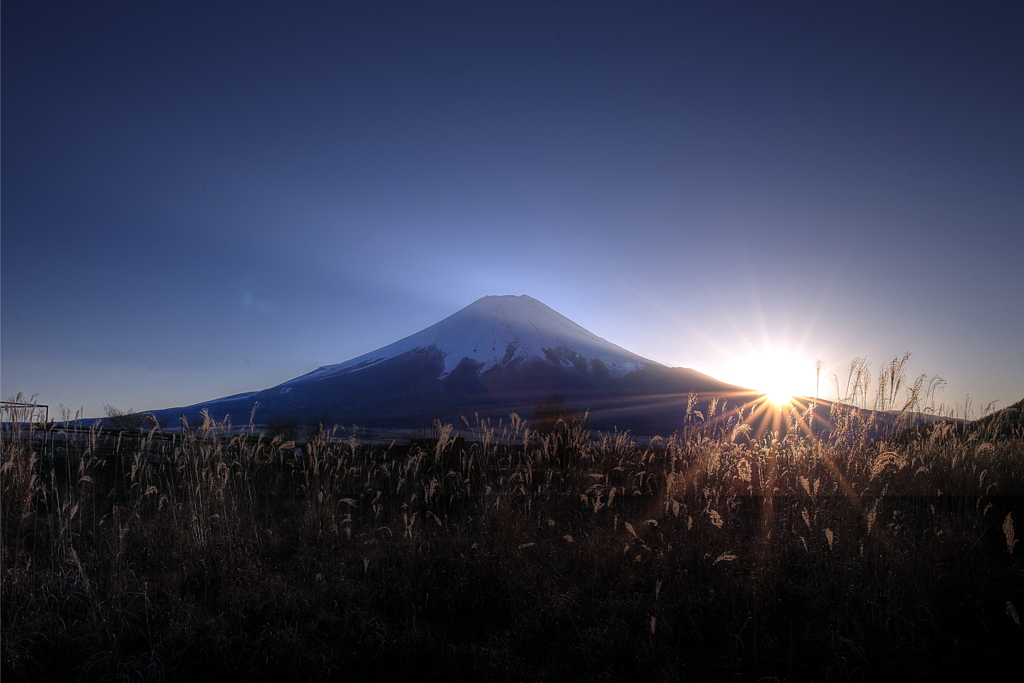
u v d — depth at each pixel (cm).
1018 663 306
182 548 464
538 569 409
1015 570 394
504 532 452
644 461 636
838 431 540
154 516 558
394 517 529
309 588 409
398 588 400
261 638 332
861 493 470
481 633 360
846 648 313
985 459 622
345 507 632
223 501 535
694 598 374
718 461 533
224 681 308
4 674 309
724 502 501
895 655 312
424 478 633
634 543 452
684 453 552
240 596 388
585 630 348
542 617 363
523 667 315
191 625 345
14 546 462
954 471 570
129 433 798
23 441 620
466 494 605
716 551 422
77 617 375
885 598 347
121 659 322
